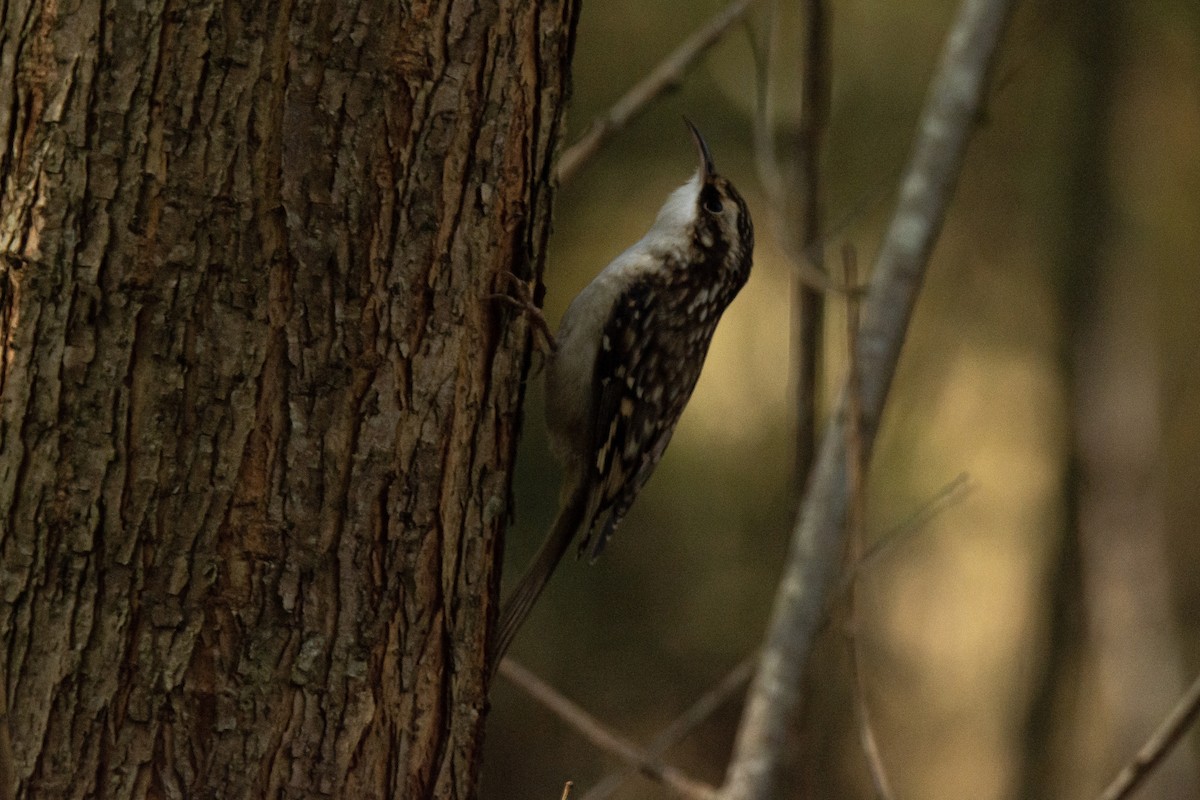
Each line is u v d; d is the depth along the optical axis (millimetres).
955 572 14289
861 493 5504
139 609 4473
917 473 13148
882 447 13055
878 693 13688
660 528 11930
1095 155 13203
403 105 4820
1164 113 13719
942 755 13922
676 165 11430
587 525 7332
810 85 8094
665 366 7680
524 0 5191
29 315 4414
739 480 11992
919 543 14258
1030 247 13594
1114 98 13102
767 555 11914
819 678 9414
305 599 4676
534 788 12180
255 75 4539
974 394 13852
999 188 13516
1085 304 13250
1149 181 13867
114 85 4422
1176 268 14445
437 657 5027
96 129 4418
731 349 12273
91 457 4430
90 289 4418
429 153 4895
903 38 12281
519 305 5230
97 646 4441
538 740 12156
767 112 7941
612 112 7648
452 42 4930
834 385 12156
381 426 4812
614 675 11859
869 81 12219
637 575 11891
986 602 14242
